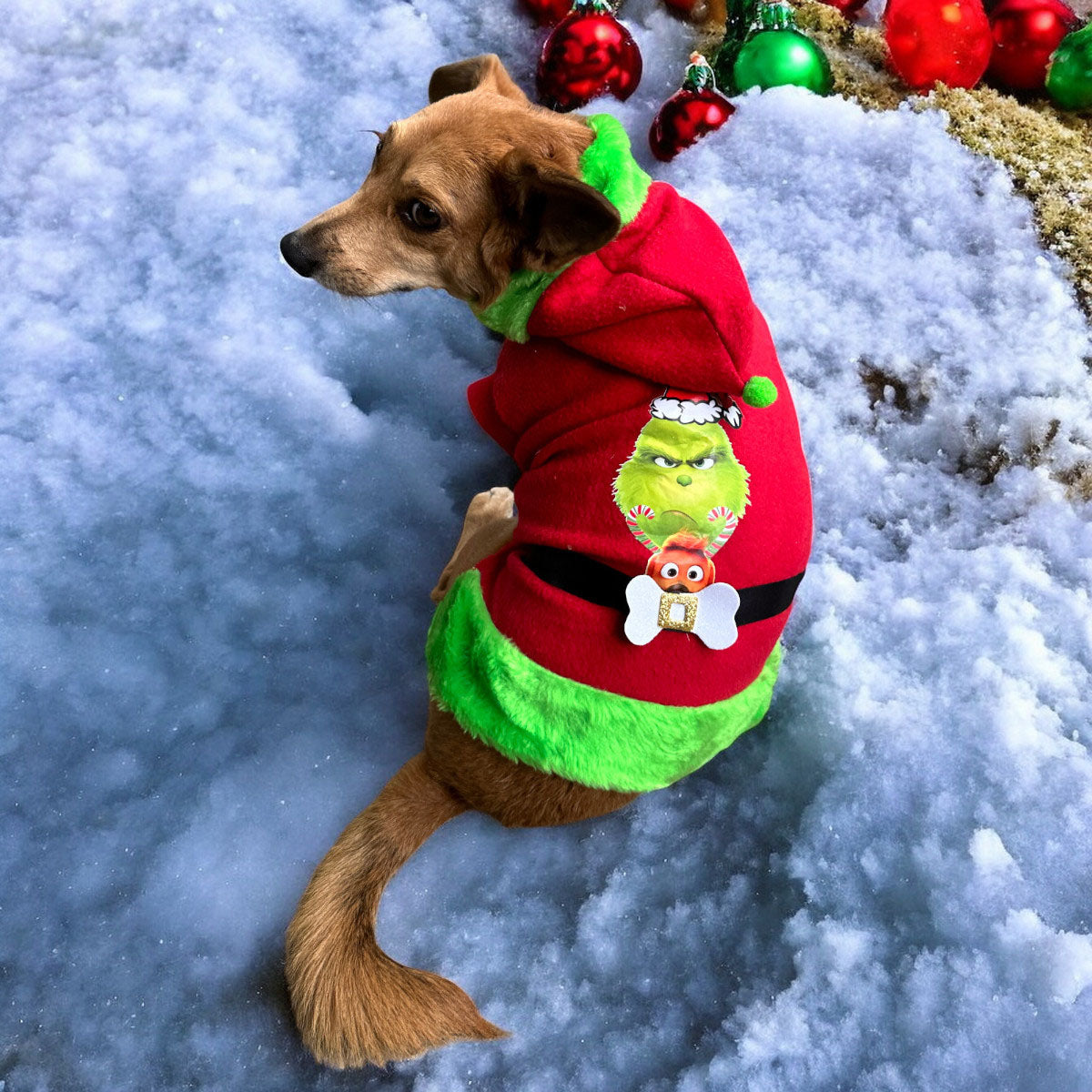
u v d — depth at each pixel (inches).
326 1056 24.8
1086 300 36.8
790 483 25.0
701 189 38.9
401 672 32.3
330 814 29.7
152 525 34.0
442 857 29.5
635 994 27.7
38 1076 26.1
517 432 27.4
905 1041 25.7
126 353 36.5
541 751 24.4
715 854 29.7
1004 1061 25.2
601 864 29.7
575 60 39.0
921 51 39.5
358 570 33.8
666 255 23.9
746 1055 25.7
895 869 27.9
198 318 37.2
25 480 34.1
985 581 32.7
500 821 27.3
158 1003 27.1
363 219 26.7
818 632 31.8
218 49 42.9
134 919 28.0
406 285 27.5
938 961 26.3
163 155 40.1
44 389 35.6
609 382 24.5
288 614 32.9
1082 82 39.7
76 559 33.2
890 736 29.5
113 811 29.5
